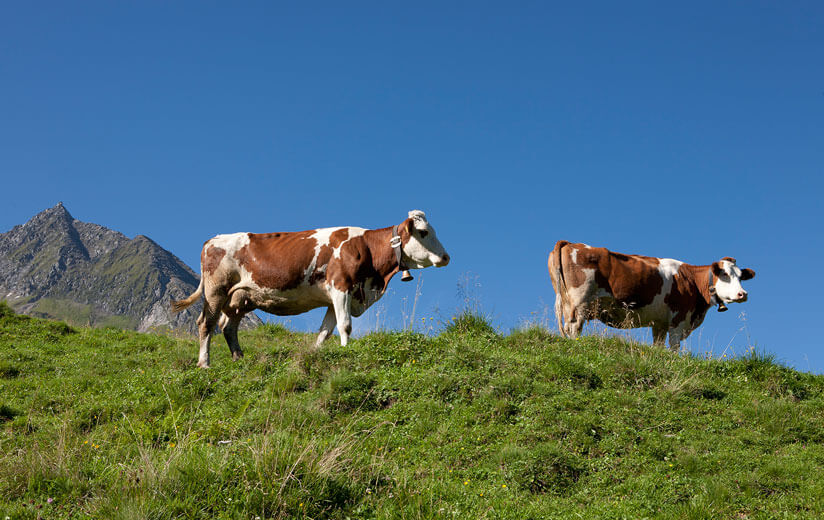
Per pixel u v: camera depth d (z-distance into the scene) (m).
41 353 14.49
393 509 6.59
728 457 8.19
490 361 10.52
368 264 12.69
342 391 9.83
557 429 8.66
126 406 10.16
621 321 14.02
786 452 8.50
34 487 6.86
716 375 11.03
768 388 10.61
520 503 7.12
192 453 7.09
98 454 7.89
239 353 13.24
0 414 10.23
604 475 7.77
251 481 6.57
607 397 9.67
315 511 6.44
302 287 12.66
